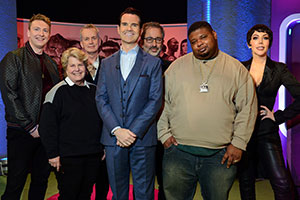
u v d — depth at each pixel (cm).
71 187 226
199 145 207
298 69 352
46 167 267
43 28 261
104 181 284
